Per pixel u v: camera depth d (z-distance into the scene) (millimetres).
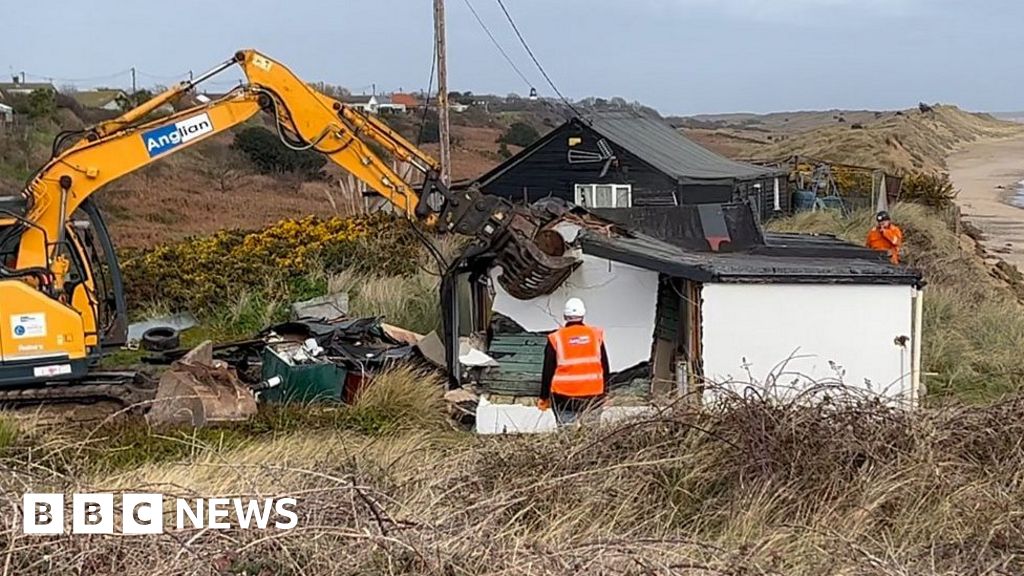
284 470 6191
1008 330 14953
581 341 9445
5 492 5586
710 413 7504
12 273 10336
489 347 11578
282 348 12297
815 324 10031
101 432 9289
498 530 5785
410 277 17234
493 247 11164
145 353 14055
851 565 5652
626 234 11758
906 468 6754
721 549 5711
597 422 8188
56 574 5098
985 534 6051
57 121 41906
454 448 8203
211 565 5055
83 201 10906
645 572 5172
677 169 27031
